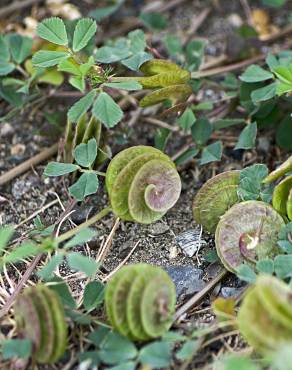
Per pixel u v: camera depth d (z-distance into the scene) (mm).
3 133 321
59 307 256
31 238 288
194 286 278
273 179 279
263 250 272
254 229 272
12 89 314
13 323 269
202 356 264
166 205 280
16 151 316
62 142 304
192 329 265
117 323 259
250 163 310
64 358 264
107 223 295
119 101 321
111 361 256
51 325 254
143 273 258
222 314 261
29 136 320
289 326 246
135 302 257
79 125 292
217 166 310
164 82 291
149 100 292
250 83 308
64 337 256
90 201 300
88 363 256
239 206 272
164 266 285
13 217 299
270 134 315
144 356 255
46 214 299
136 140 317
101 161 300
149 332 258
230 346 265
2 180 306
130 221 294
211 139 317
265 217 272
